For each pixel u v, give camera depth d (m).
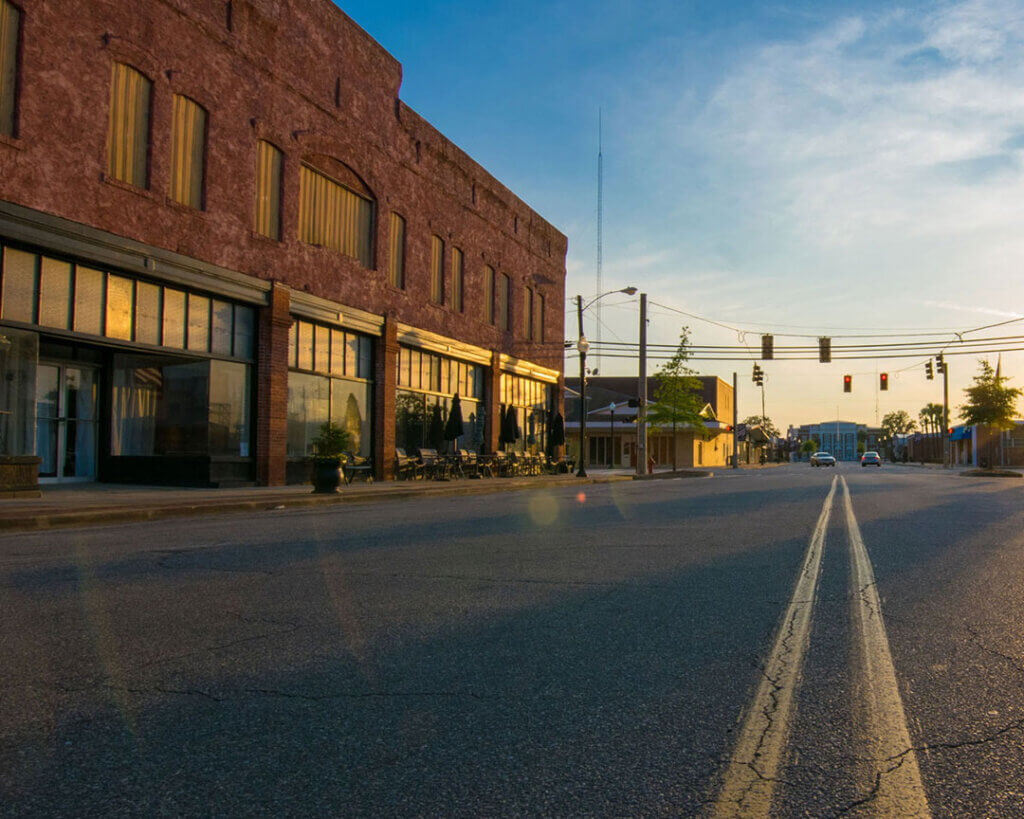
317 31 22.05
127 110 16.62
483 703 3.63
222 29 18.84
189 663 4.23
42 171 14.79
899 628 5.06
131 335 16.95
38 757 3.00
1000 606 5.73
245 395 19.86
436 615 5.41
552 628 5.06
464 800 2.67
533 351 36.34
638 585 6.54
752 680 3.97
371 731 3.28
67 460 18.16
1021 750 3.08
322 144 22.19
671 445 62.50
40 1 14.76
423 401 27.78
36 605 5.64
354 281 23.59
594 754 3.05
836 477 37.09
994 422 47.69
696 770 2.90
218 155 18.73
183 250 17.77
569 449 62.50
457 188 29.73
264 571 7.13
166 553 8.30
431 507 15.46
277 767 2.92
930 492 21.73
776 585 6.55
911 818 2.54
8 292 14.58
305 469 21.73
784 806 2.62
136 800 2.66
